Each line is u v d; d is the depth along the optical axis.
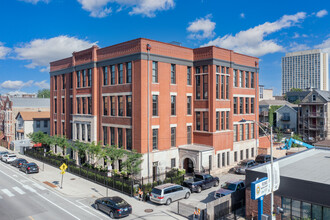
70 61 44.25
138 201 25.73
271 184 18.05
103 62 36.94
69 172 37.41
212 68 35.50
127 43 33.22
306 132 66.75
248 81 43.47
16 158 44.97
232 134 38.66
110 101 36.19
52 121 50.72
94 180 32.44
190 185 27.98
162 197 24.14
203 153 33.75
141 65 31.45
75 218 21.66
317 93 64.00
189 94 37.41
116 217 21.44
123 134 33.81
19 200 26.08
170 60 34.59
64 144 40.72
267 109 77.12
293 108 73.69
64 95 46.53
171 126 34.88
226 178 33.66
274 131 65.19
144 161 31.58
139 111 31.64
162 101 33.72
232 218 21.19
